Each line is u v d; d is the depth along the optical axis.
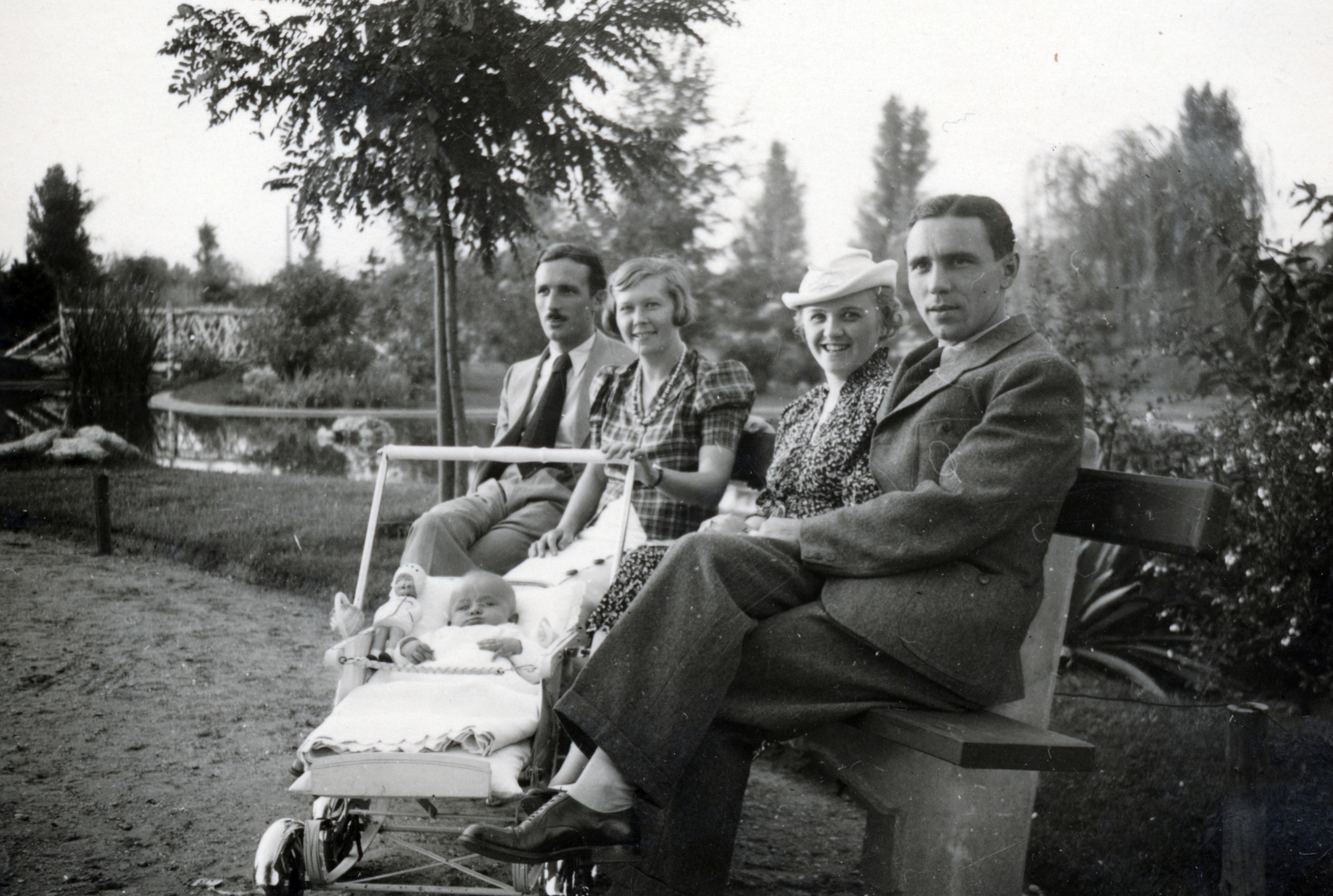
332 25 5.21
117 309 13.04
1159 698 4.04
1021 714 2.62
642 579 3.07
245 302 18.88
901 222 8.29
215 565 6.58
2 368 13.00
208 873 2.88
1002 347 2.66
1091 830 3.15
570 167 5.92
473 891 2.70
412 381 17.33
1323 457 3.69
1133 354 4.80
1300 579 3.74
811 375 10.42
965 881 2.52
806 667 2.44
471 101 5.45
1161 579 4.23
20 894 2.73
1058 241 5.18
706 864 2.43
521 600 3.19
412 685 2.72
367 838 2.71
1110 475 2.59
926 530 2.43
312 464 11.38
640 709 2.37
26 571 6.37
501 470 4.26
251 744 3.88
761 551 2.51
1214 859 2.90
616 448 3.31
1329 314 3.92
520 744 2.62
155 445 12.45
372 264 16.38
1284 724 3.56
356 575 6.14
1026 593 2.49
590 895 2.79
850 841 3.31
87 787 3.46
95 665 4.71
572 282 4.36
